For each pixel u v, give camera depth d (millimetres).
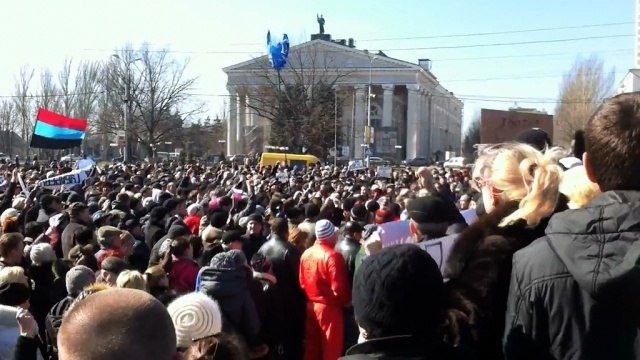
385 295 2342
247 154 75625
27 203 12484
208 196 15227
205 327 3533
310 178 26109
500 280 2654
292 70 69000
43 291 6598
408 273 2361
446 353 2420
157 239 9492
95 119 76750
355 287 2461
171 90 67875
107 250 7234
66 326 1760
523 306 2379
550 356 2330
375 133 79625
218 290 5309
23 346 4609
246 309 5441
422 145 90875
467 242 2760
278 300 6758
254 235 8836
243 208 13734
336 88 71938
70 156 63625
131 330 1745
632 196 2229
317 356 7004
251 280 6410
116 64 66625
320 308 6953
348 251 7652
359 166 43469
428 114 94562
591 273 2125
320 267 6902
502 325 2648
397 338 2346
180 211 11219
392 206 11070
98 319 1749
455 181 22438
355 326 7188
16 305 5191
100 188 17156
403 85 82500
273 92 67625
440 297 2422
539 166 2832
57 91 81312
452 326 2600
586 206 2287
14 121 84750
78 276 5453
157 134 68938
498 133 19219
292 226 9375
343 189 17859
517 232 2730
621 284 2066
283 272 7363
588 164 2420
